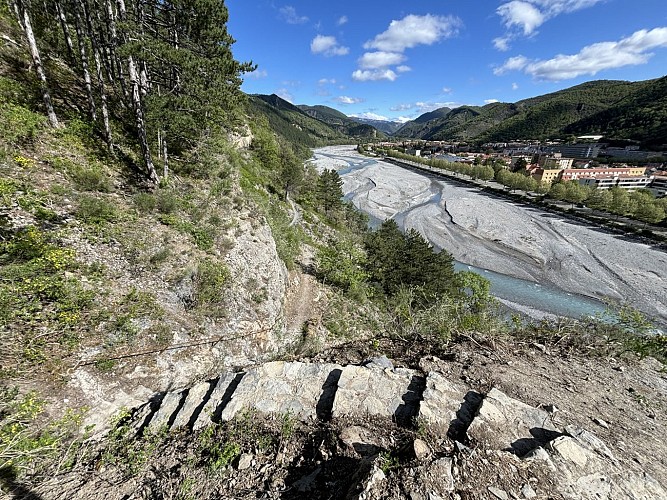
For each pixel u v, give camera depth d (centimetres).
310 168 6606
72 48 1986
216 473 452
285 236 2627
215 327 1173
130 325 929
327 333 1717
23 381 670
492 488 349
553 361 718
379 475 354
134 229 1236
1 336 714
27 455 514
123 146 1700
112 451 545
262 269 1644
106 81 2256
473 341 773
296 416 535
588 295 3631
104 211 1190
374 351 760
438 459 377
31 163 1181
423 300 2203
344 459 436
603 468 399
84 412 682
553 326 907
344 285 2425
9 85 1413
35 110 1417
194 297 1183
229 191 1941
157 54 1300
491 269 4300
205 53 1577
